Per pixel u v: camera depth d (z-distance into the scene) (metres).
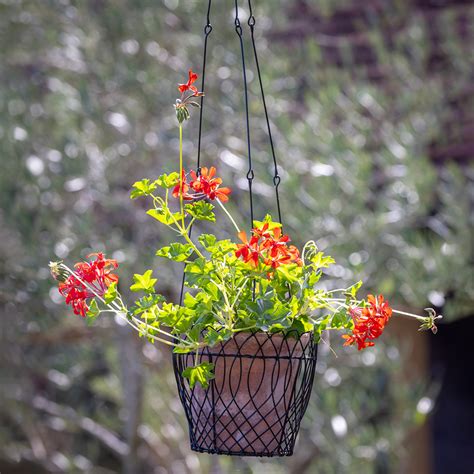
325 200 6.81
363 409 7.34
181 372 3.49
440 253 6.74
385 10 7.91
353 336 3.31
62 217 7.52
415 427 7.30
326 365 7.14
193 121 7.56
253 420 3.29
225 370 3.26
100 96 7.80
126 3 7.73
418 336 8.05
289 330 3.29
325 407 7.00
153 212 3.33
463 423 9.92
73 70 7.95
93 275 3.33
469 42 7.66
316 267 3.37
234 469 7.53
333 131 7.37
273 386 3.29
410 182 6.94
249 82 7.39
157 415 7.75
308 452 7.51
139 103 7.68
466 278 6.81
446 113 7.40
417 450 8.32
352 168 6.88
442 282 6.75
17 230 7.41
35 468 9.57
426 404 7.19
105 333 7.83
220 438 3.32
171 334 3.43
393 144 7.16
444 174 7.30
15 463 9.18
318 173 6.89
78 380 8.18
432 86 7.41
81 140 7.54
